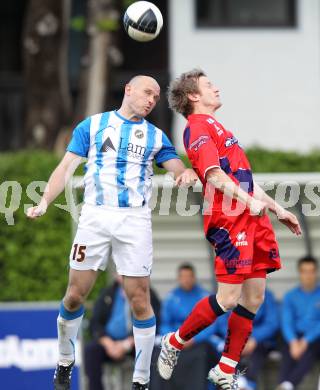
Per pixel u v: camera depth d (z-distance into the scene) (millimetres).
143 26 25219
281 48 58500
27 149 54969
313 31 58531
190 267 42344
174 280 46156
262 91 58406
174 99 25719
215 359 40875
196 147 24516
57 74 55500
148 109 24859
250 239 24531
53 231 45875
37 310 38625
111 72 53375
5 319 38469
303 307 42906
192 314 25031
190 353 40594
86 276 24922
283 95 58375
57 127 55500
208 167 24156
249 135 58219
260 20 58781
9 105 61812
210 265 45469
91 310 45188
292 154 46750
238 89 58406
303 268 42938
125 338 41625
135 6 25438
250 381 41688
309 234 45156
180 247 46062
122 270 24781
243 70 58406
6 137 61625
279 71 58438
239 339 25203
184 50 58344
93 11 52688
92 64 52844
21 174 44812
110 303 41844
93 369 41406
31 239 45875
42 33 54719
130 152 24719
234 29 58531
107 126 24844
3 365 38406
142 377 25531
